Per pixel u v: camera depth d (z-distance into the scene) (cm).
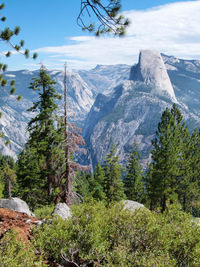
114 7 519
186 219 645
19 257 454
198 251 511
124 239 563
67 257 553
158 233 561
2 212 841
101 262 529
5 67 680
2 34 675
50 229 623
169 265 452
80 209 667
